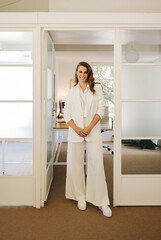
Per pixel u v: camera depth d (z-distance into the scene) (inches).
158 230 72.4
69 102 86.4
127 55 88.7
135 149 90.5
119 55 87.5
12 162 90.2
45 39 89.9
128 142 90.4
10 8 94.6
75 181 88.5
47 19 84.3
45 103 91.7
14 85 89.0
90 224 76.0
